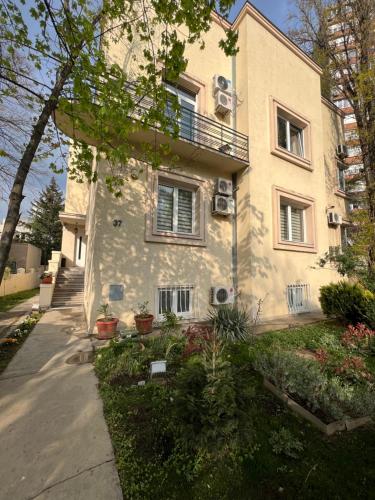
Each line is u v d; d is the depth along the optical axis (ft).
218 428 6.52
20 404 9.46
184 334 16.19
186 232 24.41
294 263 27.84
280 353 11.84
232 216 26.37
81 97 12.04
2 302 33.68
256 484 6.11
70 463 6.66
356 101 34.47
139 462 6.72
